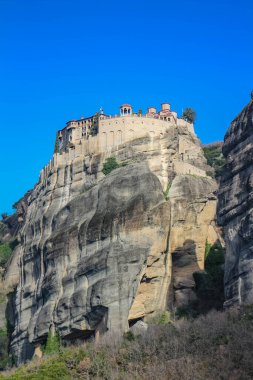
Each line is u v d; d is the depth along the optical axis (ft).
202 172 563.89
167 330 440.04
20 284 558.97
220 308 493.77
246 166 442.09
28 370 444.55
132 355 419.95
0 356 553.23
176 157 552.82
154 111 598.75
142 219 498.69
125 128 555.28
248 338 395.34
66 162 566.77
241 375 374.02
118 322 472.03
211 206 534.78
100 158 550.77
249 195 428.56
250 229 420.77
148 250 490.49
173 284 505.66
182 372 386.52
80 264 501.15
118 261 486.38
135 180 515.50
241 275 423.23
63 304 496.23
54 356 463.83
